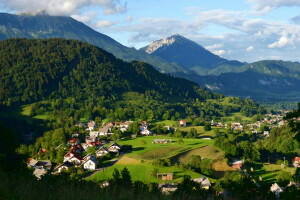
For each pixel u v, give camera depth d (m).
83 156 103.56
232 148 110.00
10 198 10.74
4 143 15.88
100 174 73.56
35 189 12.53
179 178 67.38
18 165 16.56
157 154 102.12
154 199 13.52
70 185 13.94
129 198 13.02
